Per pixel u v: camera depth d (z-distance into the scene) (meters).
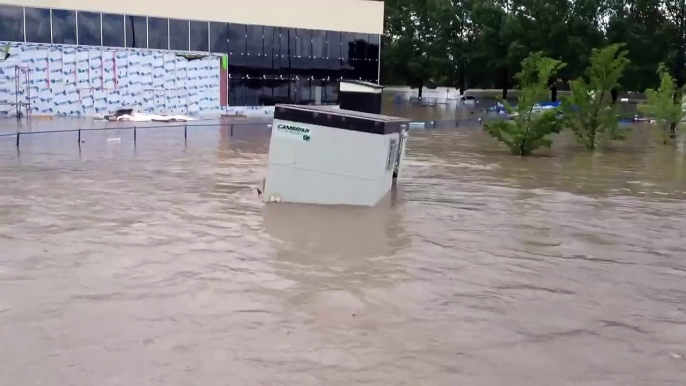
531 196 13.50
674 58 56.28
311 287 7.03
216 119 36.88
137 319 5.94
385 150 11.86
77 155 18.83
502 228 10.31
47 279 7.08
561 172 17.61
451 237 9.60
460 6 67.00
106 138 24.30
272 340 5.53
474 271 7.84
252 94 42.81
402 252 8.64
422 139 28.08
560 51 56.91
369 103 22.03
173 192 12.96
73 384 4.65
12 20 33.62
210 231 9.55
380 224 10.36
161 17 38.41
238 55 41.81
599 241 9.58
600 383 4.89
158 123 32.78
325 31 45.06
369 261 8.15
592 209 12.15
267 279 7.27
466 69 66.81
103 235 9.16
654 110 29.86
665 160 21.02
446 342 5.60
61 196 12.23
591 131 24.81
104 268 7.54
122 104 37.41
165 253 8.26
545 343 5.65
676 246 9.36
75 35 35.62
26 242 8.68
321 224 10.23
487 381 4.87
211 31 40.50
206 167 16.95
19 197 12.02
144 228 9.66
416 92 70.50
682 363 5.28
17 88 33.88
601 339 5.77
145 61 38.00
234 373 4.88
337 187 11.84
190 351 5.26
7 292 6.62
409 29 68.62
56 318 5.92
